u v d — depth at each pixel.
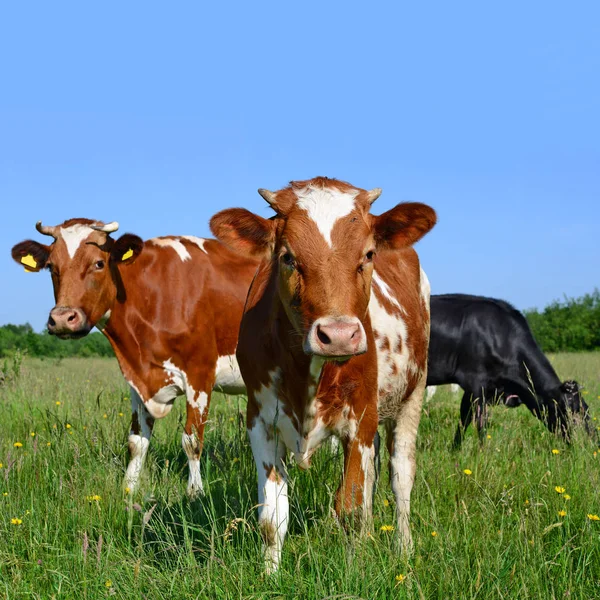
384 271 4.89
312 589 3.02
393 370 4.60
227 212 3.59
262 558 3.50
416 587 3.02
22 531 3.98
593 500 4.22
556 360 19.38
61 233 6.22
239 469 5.01
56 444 5.54
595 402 9.52
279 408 3.77
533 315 35.31
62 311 5.95
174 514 4.47
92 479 4.87
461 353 8.69
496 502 4.35
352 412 3.75
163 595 3.10
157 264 6.55
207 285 6.63
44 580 3.43
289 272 3.39
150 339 6.37
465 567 3.23
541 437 7.28
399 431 4.95
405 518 3.98
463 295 9.05
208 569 3.16
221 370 6.71
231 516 4.26
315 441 3.76
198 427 6.34
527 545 3.37
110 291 6.26
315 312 3.22
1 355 26.08
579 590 3.14
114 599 3.13
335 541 3.48
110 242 6.30
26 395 8.66
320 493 4.50
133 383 6.36
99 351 33.22
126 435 6.57
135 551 3.76
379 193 3.66
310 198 3.50
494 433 6.89
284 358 3.62
